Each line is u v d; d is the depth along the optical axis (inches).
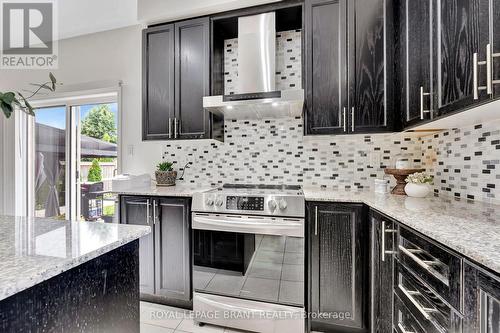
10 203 121.3
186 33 84.1
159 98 86.4
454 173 63.9
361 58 69.3
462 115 43.9
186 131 83.9
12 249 27.1
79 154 115.9
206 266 69.9
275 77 86.0
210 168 95.4
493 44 31.5
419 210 48.5
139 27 103.0
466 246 27.9
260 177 90.9
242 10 79.9
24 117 122.5
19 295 22.1
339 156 84.4
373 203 56.6
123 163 103.8
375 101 68.2
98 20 100.2
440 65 45.0
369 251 60.3
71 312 26.9
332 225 63.4
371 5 68.8
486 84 32.8
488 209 48.4
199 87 82.6
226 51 94.6
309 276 64.7
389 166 80.4
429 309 35.9
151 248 76.2
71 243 29.3
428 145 75.4
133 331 35.8
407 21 59.7
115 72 105.5
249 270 66.6
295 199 63.6
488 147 52.9
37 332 23.5
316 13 72.7
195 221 69.9
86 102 114.2
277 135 89.5
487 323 25.5
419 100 53.8
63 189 118.0
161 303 79.4
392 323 48.5
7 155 121.7
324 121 72.0
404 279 43.8
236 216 66.9
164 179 92.0
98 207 112.2
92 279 29.4
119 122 103.8
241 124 92.8
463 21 37.9
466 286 28.5
